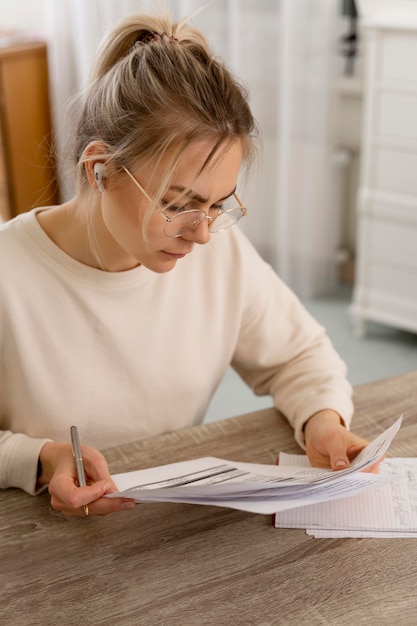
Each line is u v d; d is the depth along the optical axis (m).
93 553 0.97
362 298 3.10
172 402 1.33
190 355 1.32
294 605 0.89
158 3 1.12
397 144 2.81
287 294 1.41
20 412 1.25
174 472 1.05
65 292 1.22
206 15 3.28
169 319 1.30
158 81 1.00
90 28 3.39
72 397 1.25
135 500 0.99
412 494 1.06
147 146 0.99
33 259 1.21
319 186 3.34
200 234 1.05
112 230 1.09
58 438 1.26
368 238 3.01
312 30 3.13
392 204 2.89
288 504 0.94
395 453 1.15
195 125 0.98
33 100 3.53
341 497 1.00
